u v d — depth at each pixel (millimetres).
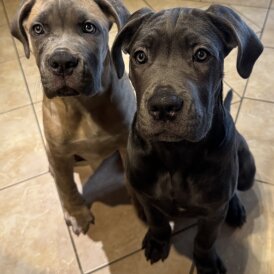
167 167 331
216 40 285
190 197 337
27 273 437
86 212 468
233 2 800
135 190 367
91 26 362
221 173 322
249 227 452
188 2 821
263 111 572
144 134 285
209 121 289
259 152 522
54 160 426
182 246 441
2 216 489
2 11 868
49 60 335
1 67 716
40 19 354
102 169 530
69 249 452
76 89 346
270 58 655
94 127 403
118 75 349
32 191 511
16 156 556
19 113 621
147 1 833
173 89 258
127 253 442
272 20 736
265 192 482
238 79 621
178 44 273
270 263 422
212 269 404
